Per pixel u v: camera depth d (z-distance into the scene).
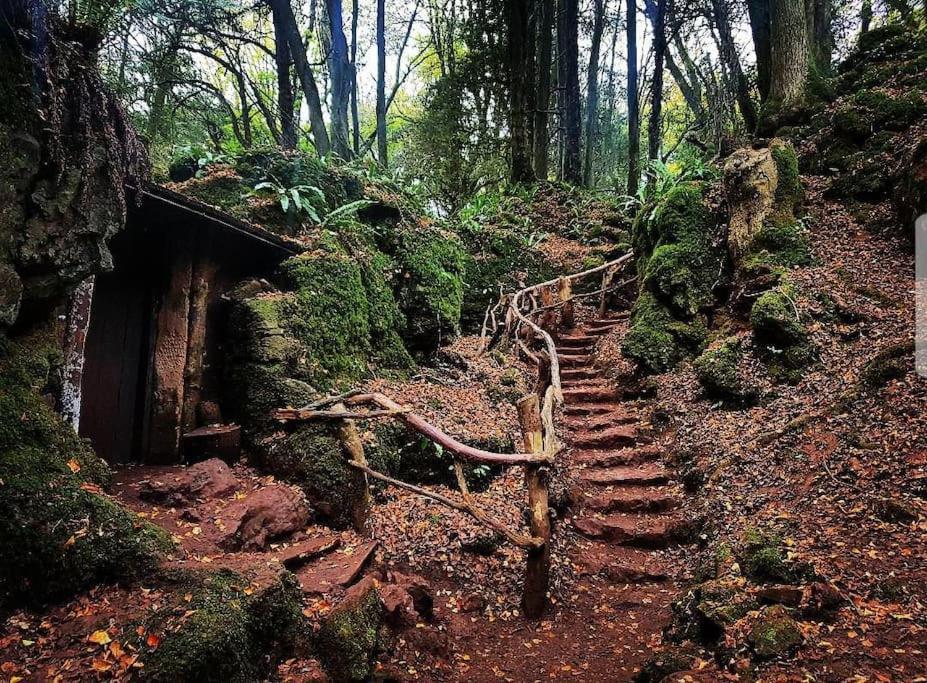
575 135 16.36
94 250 3.30
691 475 5.32
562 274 10.75
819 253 6.84
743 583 3.16
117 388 4.54
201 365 4.88
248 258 5.54
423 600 3.62
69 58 3.07
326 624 2.82
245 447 4.68
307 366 4.99
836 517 3.73
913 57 9.39
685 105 24.20
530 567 3.86
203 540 3.24
